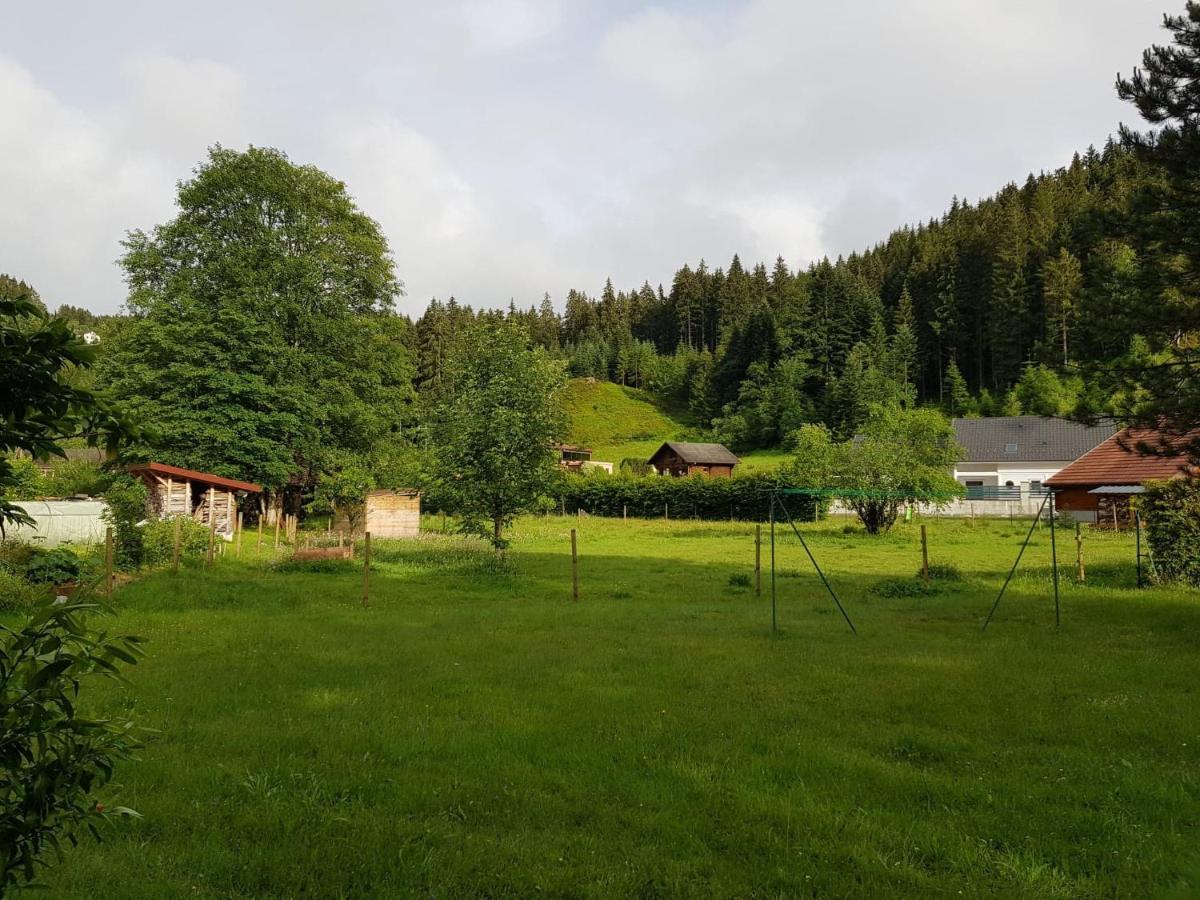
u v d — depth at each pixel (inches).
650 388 6235.2
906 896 175.8
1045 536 1536.7
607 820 216.2
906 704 336.8
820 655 450.0
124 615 577.6
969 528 1790.1
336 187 1770.4
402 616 612.1
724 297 7047.2
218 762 256.2
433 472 1099.9
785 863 190.7
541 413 1032.2
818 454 1866.4
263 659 432.5
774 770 255.9
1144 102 541.0
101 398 106.2
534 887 178.5
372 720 310.8
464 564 1004.6
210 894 173.3
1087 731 297.4
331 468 1611.7
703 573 983.0
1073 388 3506.4
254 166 1628.9
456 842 200.5
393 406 1811.0
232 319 1470.2
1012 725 306.5
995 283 4259.4
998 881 183.6
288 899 172.9
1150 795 232.7
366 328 1732.3
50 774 96.3
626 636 519.2
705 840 205.6
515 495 1013.8
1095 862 193.3
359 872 185.2
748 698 349.4
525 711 324.5
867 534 1699.1
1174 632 521.0
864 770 254.8
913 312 4827.8
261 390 1455.5
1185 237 527.8
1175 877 184.2
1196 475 755.4
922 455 1797.5
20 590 571.2
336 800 228.8
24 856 96.7
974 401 4055.1
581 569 1032.2
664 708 331.3
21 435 104.3
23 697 95.2
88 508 1097.4
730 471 3698.3
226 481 1317.7
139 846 193.6
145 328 1481.3
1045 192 4985.2
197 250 1598.2
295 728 296.4
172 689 357.4
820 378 4687.5
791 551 1321.4
